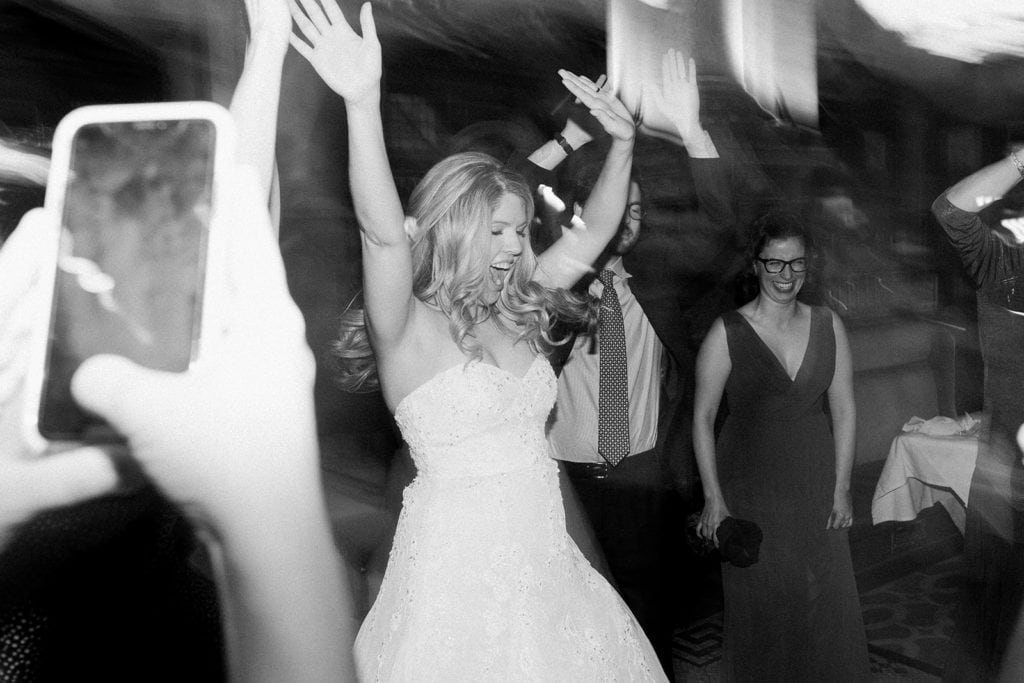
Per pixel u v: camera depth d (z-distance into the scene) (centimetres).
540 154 247
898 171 477
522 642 171
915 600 315
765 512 236
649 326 256
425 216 181
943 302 421
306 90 278
